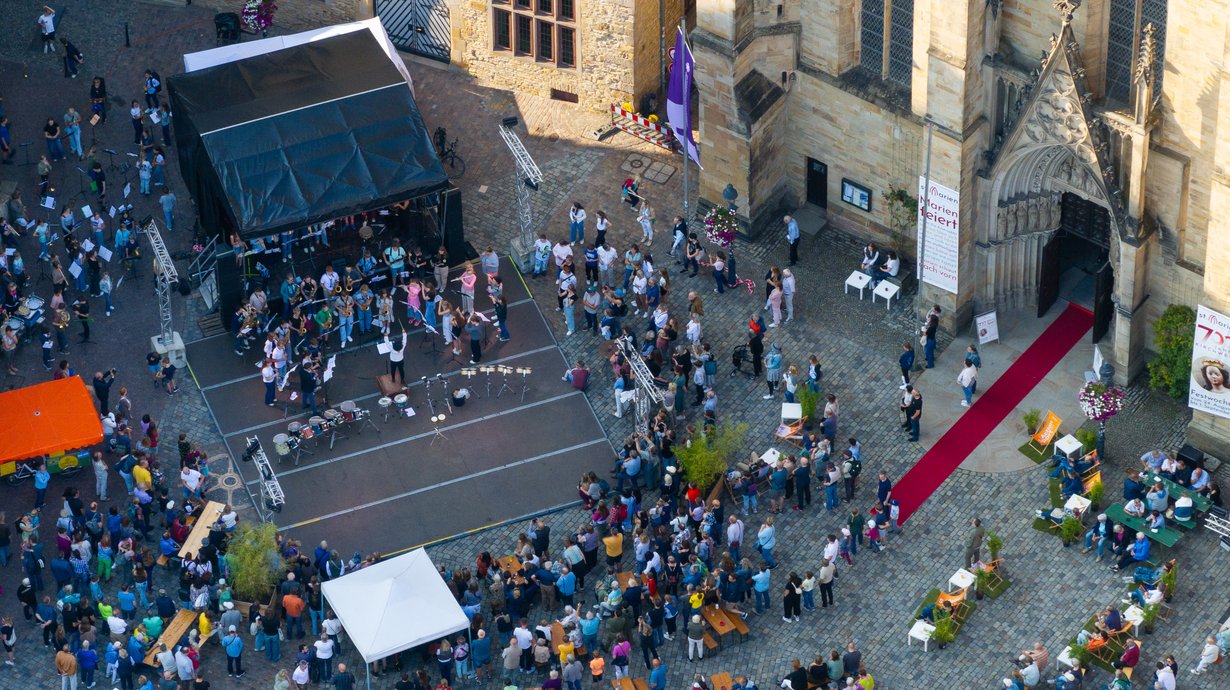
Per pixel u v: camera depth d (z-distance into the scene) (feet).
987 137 355.36
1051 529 345.92
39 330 387.14
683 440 364.38
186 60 403.34
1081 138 341.21
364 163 380.37
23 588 342.23
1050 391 365.20
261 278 386.11
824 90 376.27
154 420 373.61
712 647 334.65
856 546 345.92
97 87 419.54
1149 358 362.12
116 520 349.20
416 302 380.58
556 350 381.19
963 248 365.40
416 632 327.06
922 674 330.54
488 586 344.08
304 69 392.68
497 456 365.20
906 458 358.23
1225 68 317.42
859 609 339.36
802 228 392.68
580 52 410.72
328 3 431.84
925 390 367.66
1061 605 336.90
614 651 329.31
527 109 419.95
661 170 407.44
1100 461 353.31
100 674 340.39
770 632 338.13
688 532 341.21
